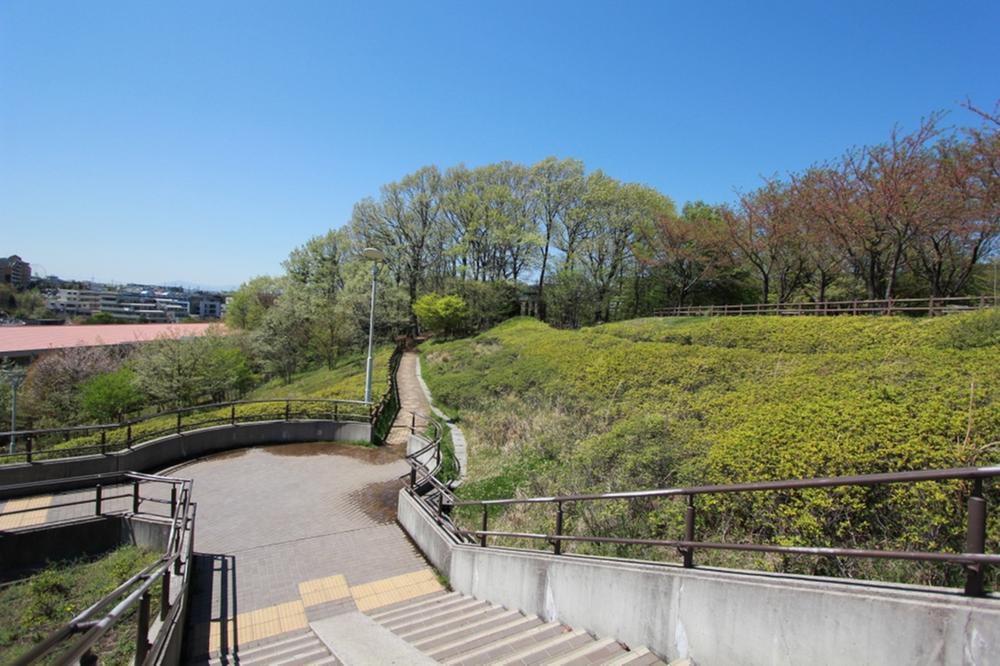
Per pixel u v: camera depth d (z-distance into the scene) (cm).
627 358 1880
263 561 784
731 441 761
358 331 3722
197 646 579
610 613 437
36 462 994
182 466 1195
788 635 294
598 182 4066
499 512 904
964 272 2592
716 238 3253
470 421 1656
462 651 475
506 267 4650
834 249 2659
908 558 251
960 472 228
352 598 693
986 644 216
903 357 1294
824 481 283
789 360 1535
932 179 2008
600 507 761
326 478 1155
